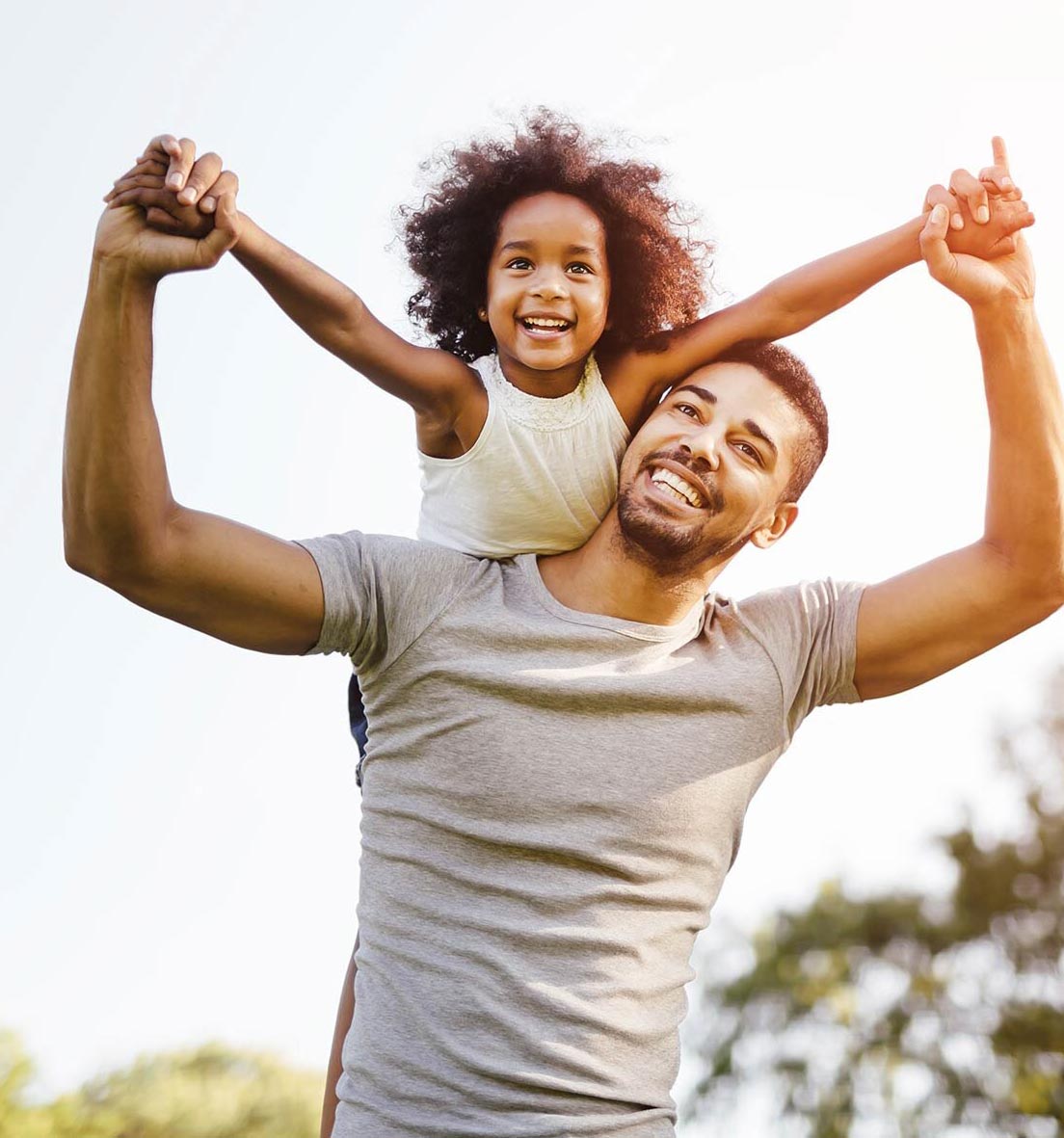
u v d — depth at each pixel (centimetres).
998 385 303
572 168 328
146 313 265
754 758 301
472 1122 270
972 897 1490
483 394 318
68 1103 1159
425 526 330
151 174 266
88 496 268
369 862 294
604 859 284
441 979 278
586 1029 275
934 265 297
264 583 284
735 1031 1499
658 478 305
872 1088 1445
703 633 310
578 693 290
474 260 339
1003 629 314
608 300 327
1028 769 1515
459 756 289
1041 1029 1434
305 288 296
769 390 315
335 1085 307
